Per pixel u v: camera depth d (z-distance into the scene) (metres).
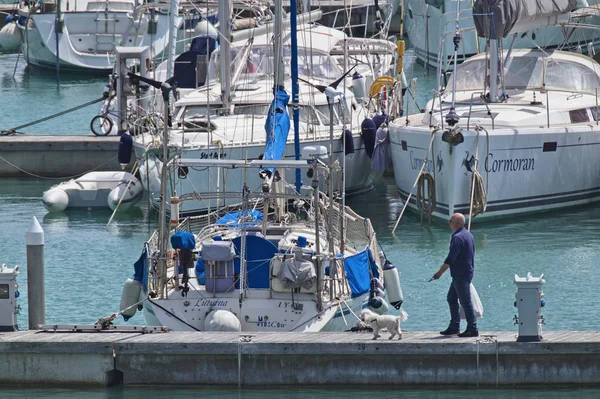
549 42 130.50
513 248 78.44
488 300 67.25
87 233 84.50
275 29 71.06
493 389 50.56
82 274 73.00
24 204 95.12
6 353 51.47
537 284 50.28
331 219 55.94
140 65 106.31
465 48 145.88
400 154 89.56
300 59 99.62
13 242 81.56
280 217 64.44
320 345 50.69
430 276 72.19
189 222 67.25
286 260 54.31
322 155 55.81
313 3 175.12
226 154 83.75
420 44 161.88
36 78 162.50
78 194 92.62
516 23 90.06
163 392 51.16
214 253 54.84
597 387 50.53
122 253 78.31
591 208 90.56
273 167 55.50
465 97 93.88
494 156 83.56
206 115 89.94
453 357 50.59
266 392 50.91
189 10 129.75
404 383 50.75
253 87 95.06
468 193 83.56
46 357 51.50
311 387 51.00
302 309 54.22
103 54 163.25
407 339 51.06
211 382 51.25
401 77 115.56
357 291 56.56
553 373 50.53
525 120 86.19
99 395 50.88
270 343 50.81
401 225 86.19
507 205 86.00
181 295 54.88
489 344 50.34
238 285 56.41
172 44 106.62
